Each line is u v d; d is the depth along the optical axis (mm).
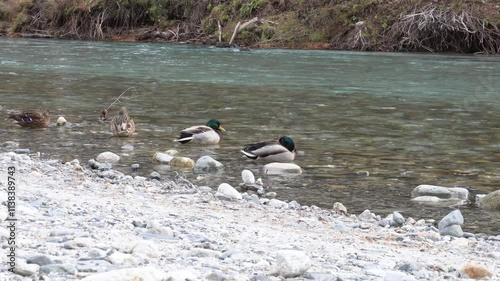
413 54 35656
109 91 21312
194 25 43750
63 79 24141
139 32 44688
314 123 16344
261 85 23172
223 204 9188
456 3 37781
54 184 9641
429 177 11406
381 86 23312
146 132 14844
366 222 8742
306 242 7117
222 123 16109
